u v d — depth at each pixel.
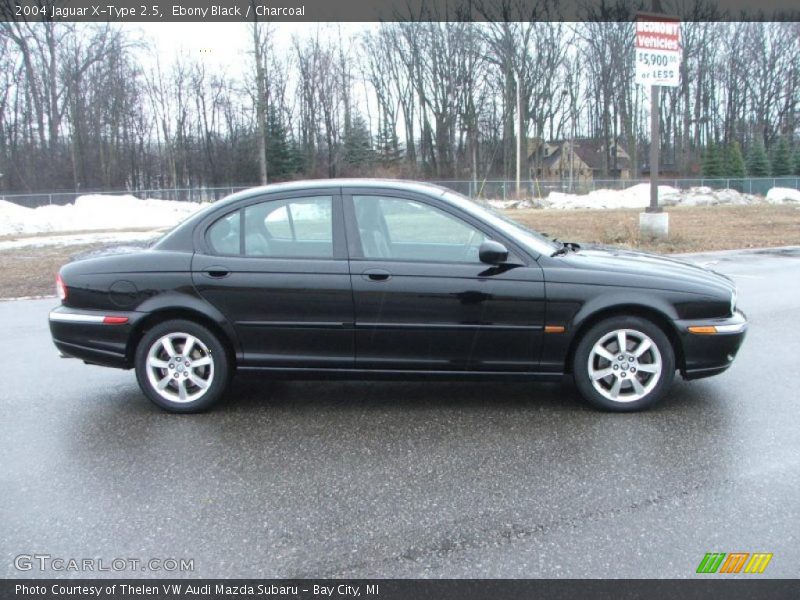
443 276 4.59
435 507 3.39
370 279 4.61
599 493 3.50
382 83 65.88
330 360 4.74
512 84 63.31
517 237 4.73
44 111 49.72
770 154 65.69
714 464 3.82
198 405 4.83
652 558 2.89
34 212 29.39
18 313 8.81
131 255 4.87
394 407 4.95
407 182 5.03
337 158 62.47
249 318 4.71
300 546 3.05
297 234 4.78
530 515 3.28
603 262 4.79
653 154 14.55
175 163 59.19
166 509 3.41
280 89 60.31
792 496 3.41
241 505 3.44
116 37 51.84
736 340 4.66
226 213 4.85
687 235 16.92
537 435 4.33
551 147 72.81
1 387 5.56
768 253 13.72
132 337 4.82
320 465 3.93
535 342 4.62
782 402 4.83
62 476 3.81
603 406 4.71
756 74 70.75
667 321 4.59
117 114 54.03
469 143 65.06
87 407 5.04
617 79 66.50
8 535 3.18
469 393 5.25
